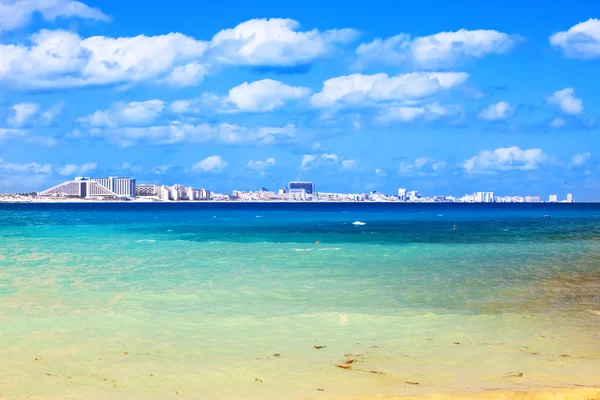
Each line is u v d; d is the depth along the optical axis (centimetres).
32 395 1028
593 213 14650
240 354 1295
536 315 1709
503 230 6238
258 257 3272
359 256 3341
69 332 1484
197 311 1753
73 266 2858
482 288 2195
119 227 6762
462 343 1391
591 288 2209
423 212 16112
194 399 1013
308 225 7412
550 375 1145
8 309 1773
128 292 2089
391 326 1560
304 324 1580
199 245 4125
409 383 1095
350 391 1051
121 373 1157
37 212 14775
